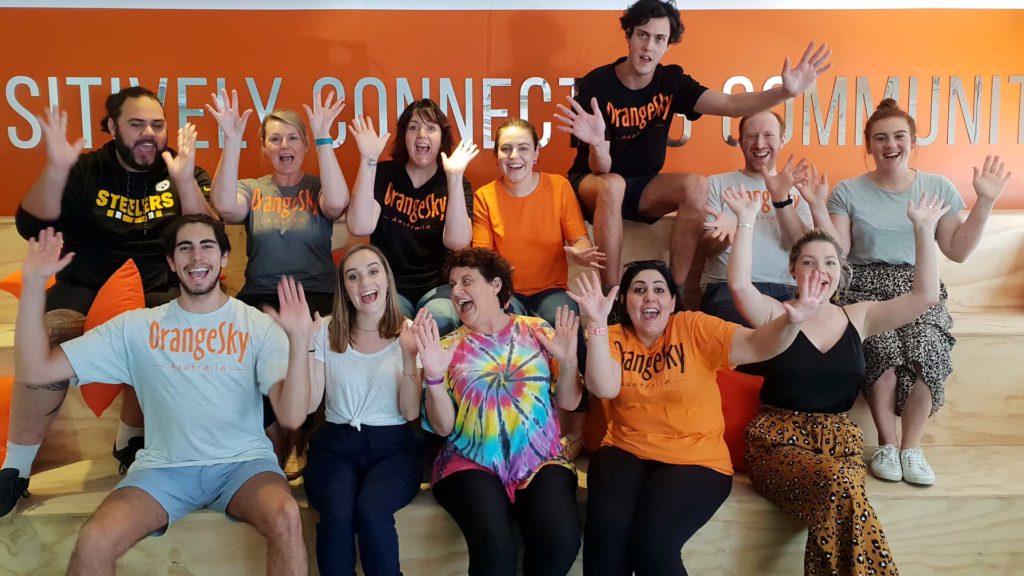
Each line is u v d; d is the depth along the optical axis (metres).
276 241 2.82
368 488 2.17
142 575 2.25
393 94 3.52
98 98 3.42
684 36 3.52
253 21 3.44
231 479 2.19
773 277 2.97
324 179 2.72
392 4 3.47
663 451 2.30
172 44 3.42
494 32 3.50
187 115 3.46
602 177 2.89
